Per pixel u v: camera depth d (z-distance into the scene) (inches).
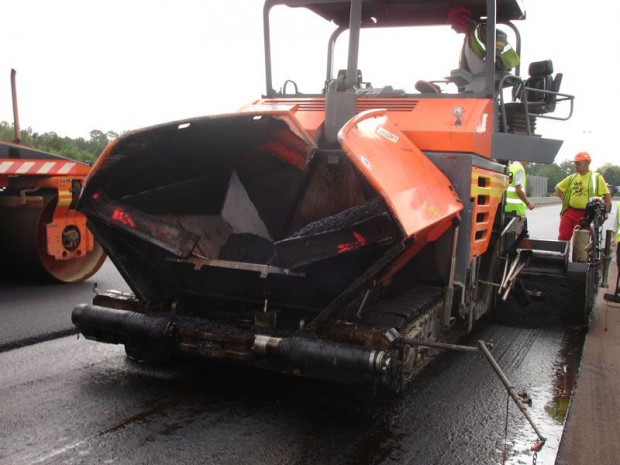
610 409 151.4
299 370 130.9
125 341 154.7
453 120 162.2
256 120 140.6
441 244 155.6
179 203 164.6
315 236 125.4
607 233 251.1
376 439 129.0
